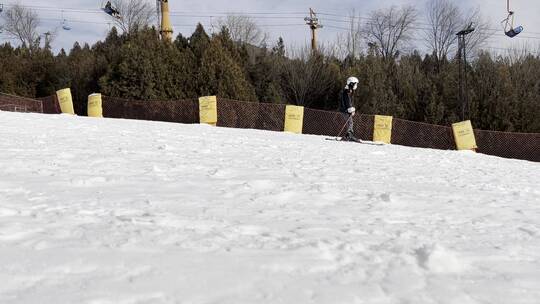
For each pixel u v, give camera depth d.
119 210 3.40
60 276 2.09
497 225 3.71
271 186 4.87
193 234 2.87
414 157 10.72
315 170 6.57
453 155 12.84
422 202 4.52
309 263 2.45
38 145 7.34
